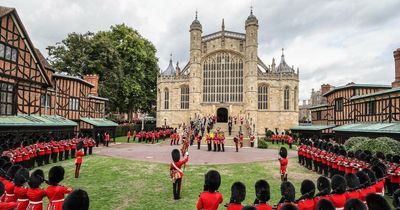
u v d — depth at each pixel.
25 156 18.41
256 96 61.22
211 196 8.23
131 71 59.06
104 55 48.91
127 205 12.09
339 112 41.88
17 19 25.91
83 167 20.81
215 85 64.94
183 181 16.78
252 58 61.34
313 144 23.14
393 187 13.40
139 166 21.45
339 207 8.66
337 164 16.25
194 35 64.06
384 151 18.53
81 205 6.44
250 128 48.00
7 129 22.70
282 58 71.94
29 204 8.77
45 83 30.64
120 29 58.56
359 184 9.84
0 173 10.05
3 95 24.53
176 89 67.69
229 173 19.30
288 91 63.50
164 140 47.69
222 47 64.38
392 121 26.78
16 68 26.09
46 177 17.03
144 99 63.84
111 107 56.78
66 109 36.28
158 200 12.90
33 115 28.69
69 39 47.75
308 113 125.69
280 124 62.69
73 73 46.41
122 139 50.88
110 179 16.98
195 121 54.44
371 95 30.31
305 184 8.87
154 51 70.19
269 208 7.68
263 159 26.31
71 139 26.39
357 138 23.38
